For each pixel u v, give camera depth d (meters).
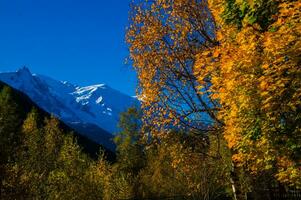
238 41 8.94
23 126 42.28
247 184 16.80
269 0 8.79
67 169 33.16
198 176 19.77
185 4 14.98
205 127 14.43
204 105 13.74
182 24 15.32
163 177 34.34
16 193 21.89
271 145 8.91
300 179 9.02
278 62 7.91
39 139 38.97
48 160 36.94
